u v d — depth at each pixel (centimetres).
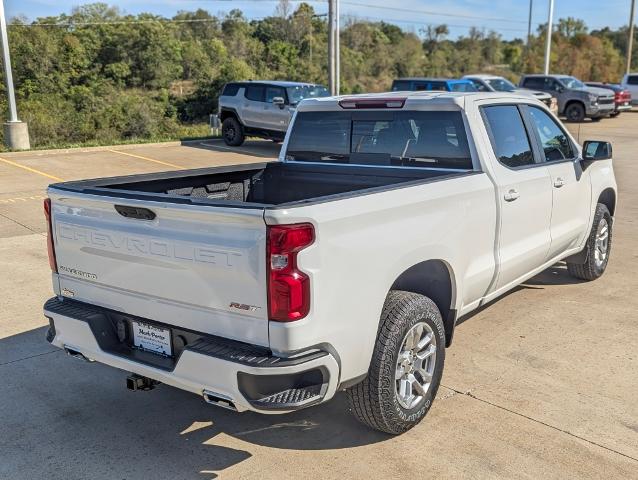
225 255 299
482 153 441
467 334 525
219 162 1708
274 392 298
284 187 527
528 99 520
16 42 4984
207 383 308
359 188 489
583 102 2708
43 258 765
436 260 390
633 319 557
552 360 476
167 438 382
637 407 407
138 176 426
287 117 1877
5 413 412
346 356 321
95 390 445
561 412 401
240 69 4725
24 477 343
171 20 6994
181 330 329
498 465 347
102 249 349
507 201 455
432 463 350
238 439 379
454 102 444
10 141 1941
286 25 6725
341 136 505
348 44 6906
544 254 532
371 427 372
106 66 5459
